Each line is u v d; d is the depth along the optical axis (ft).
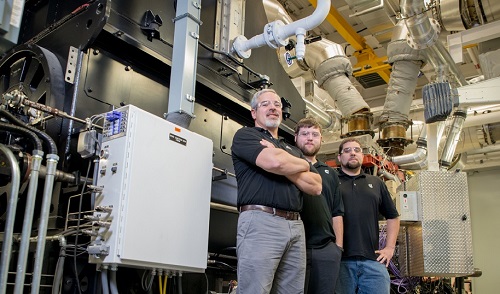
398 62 19.16
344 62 19.30
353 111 19.27
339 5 23.90
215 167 11.62
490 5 16.26
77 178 8.50
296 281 8.38
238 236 8.29
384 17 18.17
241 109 13.20
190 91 10.01
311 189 8.52
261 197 8.28
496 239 31.99
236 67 13.07
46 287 8.09
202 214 9.14
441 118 15.40
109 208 7.61
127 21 9.99
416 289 17.87
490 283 31.42
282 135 15.14
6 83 10.85
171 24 11.17
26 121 9.16
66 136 8.77
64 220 8.50
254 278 7.77
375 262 11.49
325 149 21.25
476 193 33.47
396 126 19.84
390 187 19.83
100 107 9.46
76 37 9.63
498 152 28.94
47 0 11.76
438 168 17.88
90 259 7.72
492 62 18.31
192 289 11.58
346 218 11.74
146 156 8.08
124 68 10.12
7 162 7.43
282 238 8.16
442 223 16.39
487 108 23.32
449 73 18.47
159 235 8.07
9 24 6.40
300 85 19.88
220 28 12.82
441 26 17.57
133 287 9.57
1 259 6.37
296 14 25.36
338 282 11.32
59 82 9.19
